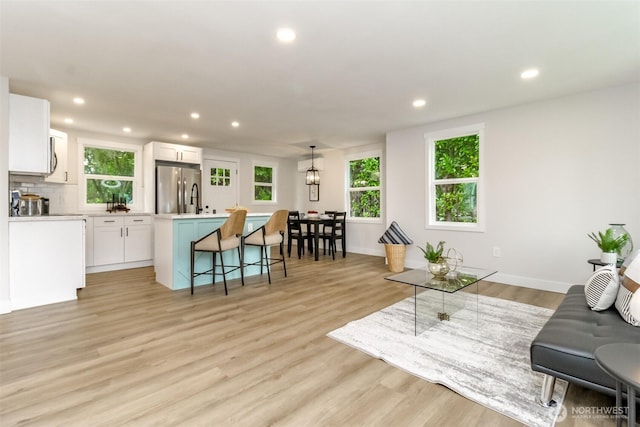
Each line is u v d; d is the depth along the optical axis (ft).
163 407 5.33
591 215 11.32
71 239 11.18
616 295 6.29
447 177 15.43
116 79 10.11
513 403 5.41
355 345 7.65
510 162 13.10
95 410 5.24
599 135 11.10
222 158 22.88
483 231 13.93
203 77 9.97
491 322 9.07
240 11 6.55
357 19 6.84
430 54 8.45
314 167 24.07
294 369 6.57
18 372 6.39
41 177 13.89
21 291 10.21
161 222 13.52
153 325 8.89
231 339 8.00
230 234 12.14
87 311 10.01
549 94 11.53
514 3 6.27
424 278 9.04
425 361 6.87
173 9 6.48
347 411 5.25
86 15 6.67
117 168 18.31
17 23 6.97
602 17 6.75
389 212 17.51
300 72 9.61
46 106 10.87
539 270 12.50
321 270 16.30
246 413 5.19
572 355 4.89
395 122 15.39
